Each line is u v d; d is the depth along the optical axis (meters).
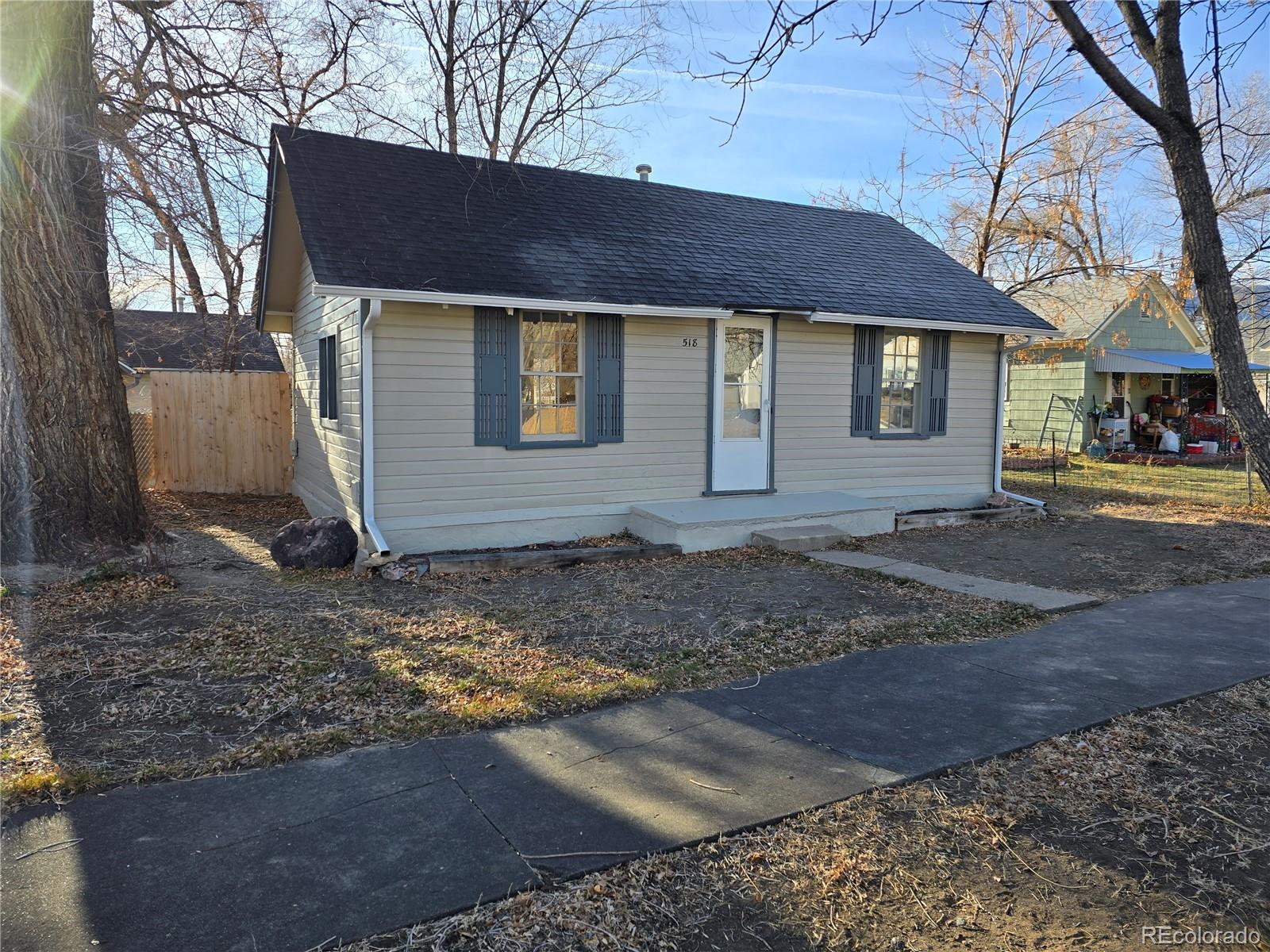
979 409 11.44
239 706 4.26
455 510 8.19
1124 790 3.43
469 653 5.16
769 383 9.87
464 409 8.15
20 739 3.81
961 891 2.73
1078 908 2.64
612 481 9.05
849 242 12.27
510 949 2.42
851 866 2.86
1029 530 10.27
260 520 10.70
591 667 4.91
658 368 9.20
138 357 22.80
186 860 2.84
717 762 3.66
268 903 2.61
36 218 6.73
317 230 7.79
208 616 5.91
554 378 8.75
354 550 7.98
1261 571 7.75
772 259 10.66
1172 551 8.75
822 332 10.19
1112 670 4.93
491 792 3.37
